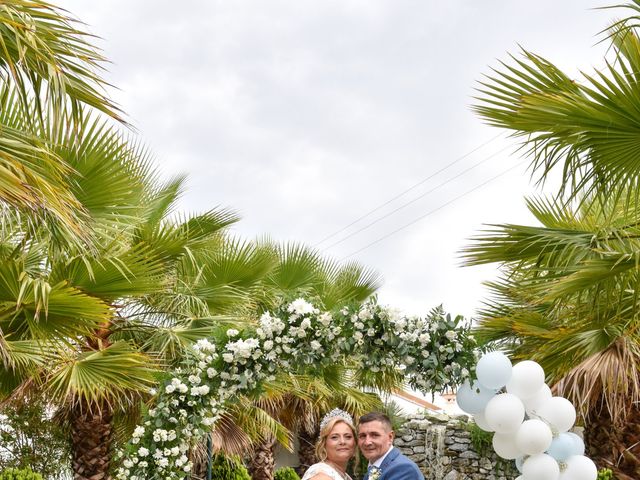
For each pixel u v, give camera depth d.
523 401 4.93
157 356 8.92
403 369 5.04
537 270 6.54
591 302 6.59
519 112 5.79
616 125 5.53
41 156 5.34
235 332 5.46
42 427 12.36
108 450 8.72
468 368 4.93
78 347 8.48
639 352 6.40
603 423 7.59
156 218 10.16
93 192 7.77
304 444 15.16
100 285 7.71
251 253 11.17
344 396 12.83
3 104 5.42
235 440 10.91
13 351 7.05
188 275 10.46
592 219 7.80
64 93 5.05
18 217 6.30
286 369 5.45
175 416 5.43
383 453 4.06
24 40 4.82
